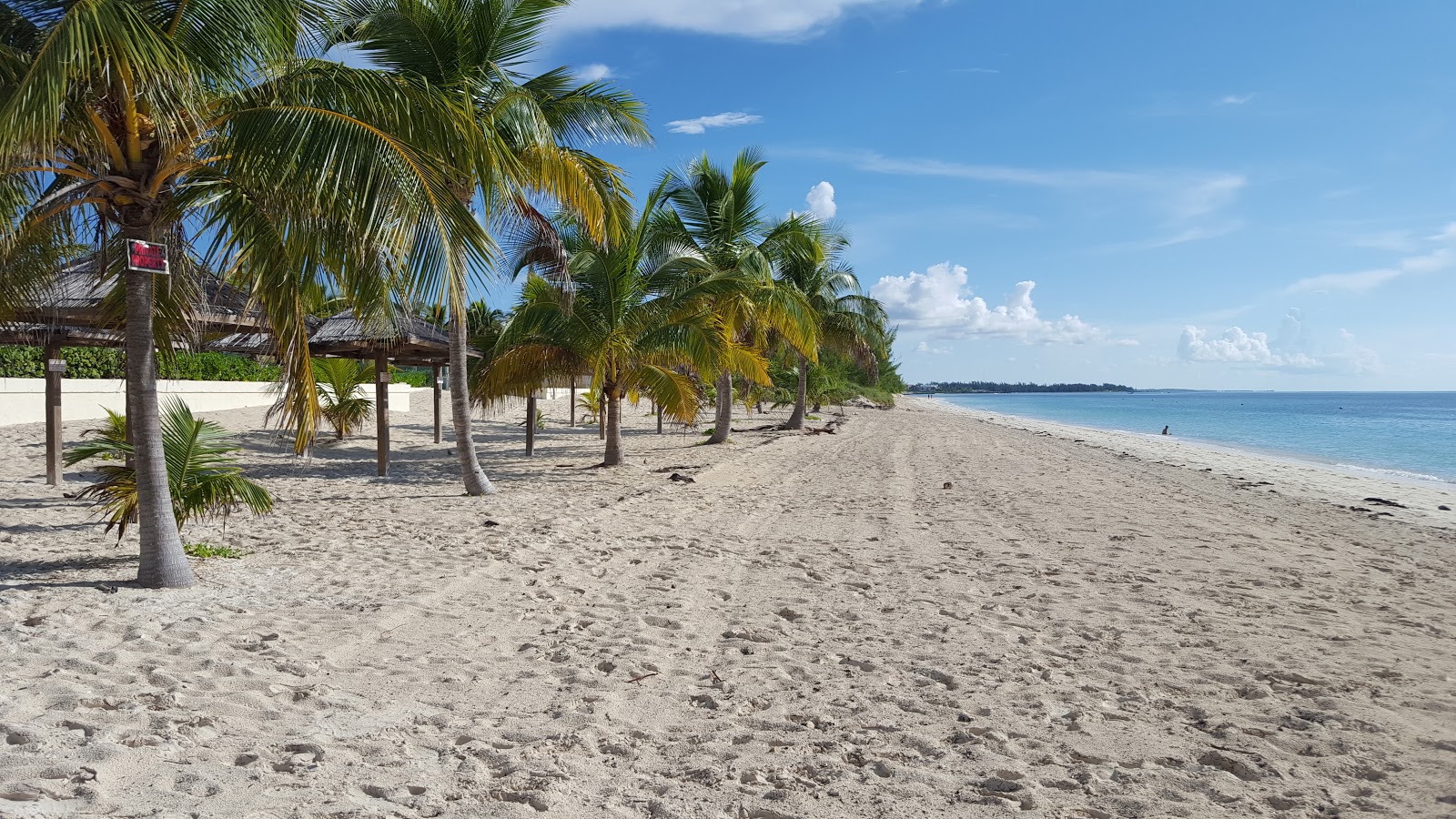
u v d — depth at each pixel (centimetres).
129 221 570
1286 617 577
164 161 561
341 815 279
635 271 1441
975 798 304
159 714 357
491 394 1455
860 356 2727
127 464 702
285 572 651
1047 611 586
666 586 645
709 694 413
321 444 1822
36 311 709
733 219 1975
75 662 419
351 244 599
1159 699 411
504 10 1084
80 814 270
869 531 925
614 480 1338
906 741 358
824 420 3506
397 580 638
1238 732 367
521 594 607
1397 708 397
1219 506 1239
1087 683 433
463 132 617
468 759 331
